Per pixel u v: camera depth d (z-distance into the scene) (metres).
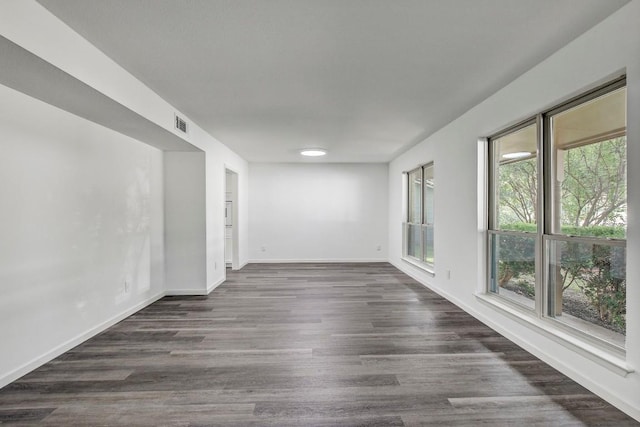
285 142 5.64
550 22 2.08
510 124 3.14
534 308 2.97
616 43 1.98
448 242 4.55
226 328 3.54
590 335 2.38
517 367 2.62
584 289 2.45
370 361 2.74
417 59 2.58
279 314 4.02
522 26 2.12
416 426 1.91
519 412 2.03
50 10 1.95
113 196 3.66
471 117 3.82
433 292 5.09
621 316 2.16
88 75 2.32
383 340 3.19
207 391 2.29
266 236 8.04
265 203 8.03
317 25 2.10
